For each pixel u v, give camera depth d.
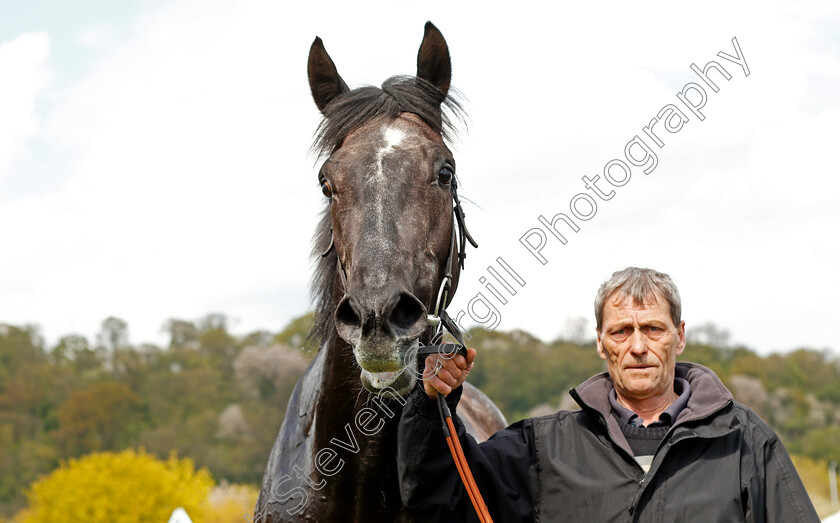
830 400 42.88
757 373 43.34
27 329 44.81
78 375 41.75
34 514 19.50
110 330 45.41
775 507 2.03
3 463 35.03
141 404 38.16
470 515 2.15
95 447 35.66
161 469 19.73
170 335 46.03
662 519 1.99
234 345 44.56
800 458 31.62
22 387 39.31
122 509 18.20
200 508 19.58
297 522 2.25
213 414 35.91
